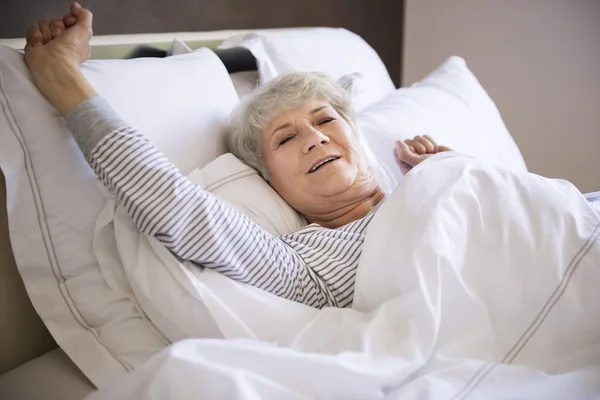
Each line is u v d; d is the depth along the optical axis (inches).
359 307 38.8
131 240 38.5
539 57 90.2
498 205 39.7
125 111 42.4
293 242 43.1
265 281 38.6
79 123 37.4
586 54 87.1
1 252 39.2
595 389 33.5
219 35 68.1
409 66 101.2
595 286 37.1
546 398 32.7
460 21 94.7
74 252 39.6
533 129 93.8
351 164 46.9
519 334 36.8
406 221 38.4
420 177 41.1
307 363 30.2
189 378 28.6
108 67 43.4
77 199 39.3
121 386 29.8
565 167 93.2
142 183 36.0
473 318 36.2
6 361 39.9
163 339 37.9
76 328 39.2
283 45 62.1
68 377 37.6
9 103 37.7
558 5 86.9
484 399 32.1
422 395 31.2
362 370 30.7
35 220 38.4
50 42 40.6
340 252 42.4
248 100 48.6
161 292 36.5
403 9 98.4
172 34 63.0
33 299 38.9
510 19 90.8
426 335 33.6
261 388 29.5
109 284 39.2
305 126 46.5
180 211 36.0
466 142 63.3
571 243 38.5
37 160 38.1
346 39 70.7
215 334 35.1
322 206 47.7
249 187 46.8
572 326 36.6
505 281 37.6
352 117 50.9
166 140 44.3
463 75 71.3
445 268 35.7
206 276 37.1
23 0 50.0
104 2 56.6
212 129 48.2
